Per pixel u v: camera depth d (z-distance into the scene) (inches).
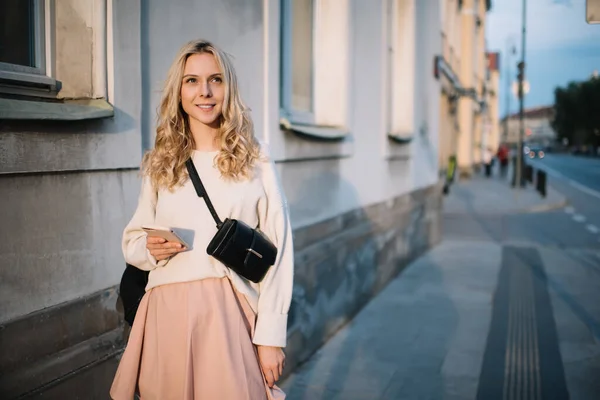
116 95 104.5
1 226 83.0
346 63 225.0
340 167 227.6
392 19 323.9
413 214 357.7
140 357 81.4
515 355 193.0
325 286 204.4
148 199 83.1
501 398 158.9
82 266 98.0
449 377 173.6
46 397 88.3
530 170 1047.0
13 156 83.6
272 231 82.7
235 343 78.5
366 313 243.1
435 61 426.0
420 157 375.6
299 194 189.2
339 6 223.5
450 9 711.1
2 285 83.4
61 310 93.0
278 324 81.0
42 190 89.9
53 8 100.7
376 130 275.3
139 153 111.0
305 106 219.0
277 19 170.9
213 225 79.6
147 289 82.8
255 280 80.5
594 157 2827.3
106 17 102.4
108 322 103.3
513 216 642.8
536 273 328.2
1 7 91.7
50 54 100.3
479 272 329.1
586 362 187.2
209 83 80.7
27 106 84.5
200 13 132.8
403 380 171.0
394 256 311.3
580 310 249.9
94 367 98.0
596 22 147.4
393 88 333.7
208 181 80.7
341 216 228.4
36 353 88.4
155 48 117.5
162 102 82.2
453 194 910.4
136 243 82.9
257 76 160.2
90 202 99.7
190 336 77.2
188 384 76.9
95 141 99.3
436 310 248.2
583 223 579.8
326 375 174.4
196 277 79.0
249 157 81.0
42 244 90.0
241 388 77.3
